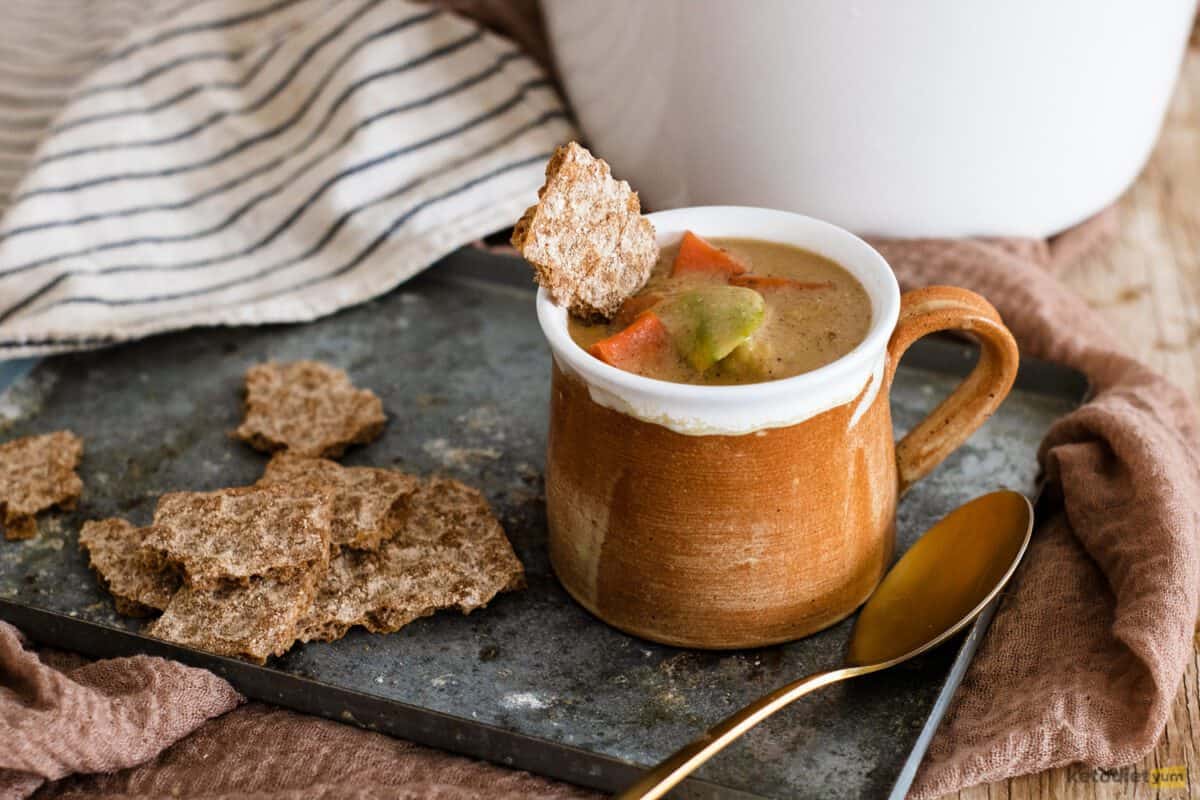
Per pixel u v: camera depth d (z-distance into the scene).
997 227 0.65
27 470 0.57
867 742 0.48
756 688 0.50
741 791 0.46
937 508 0.56
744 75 0.61
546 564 0.54
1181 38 0.65
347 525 0.53
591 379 0.47
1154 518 0.51
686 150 0.64
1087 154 0.64
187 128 0.72
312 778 0.48
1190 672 0.51
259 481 0.55
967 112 0.61
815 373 0.46
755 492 0.48
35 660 0.49
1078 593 0.52
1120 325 0.65
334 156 0.68
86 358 0.64
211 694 0.49
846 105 0.61
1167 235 0.71
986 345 0.50
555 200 0.48
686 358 0.48
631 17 0.62
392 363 0.63
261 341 0.64
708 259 0.51
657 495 0.48
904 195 0.63
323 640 0.51
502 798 0.47
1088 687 0.49
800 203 0.64
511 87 0.70
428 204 0.66
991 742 0.48
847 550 0.50
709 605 0.49
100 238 0.68
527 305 0.66
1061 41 0.60
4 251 0.66
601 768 0.47
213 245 0.68
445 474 0.58
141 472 0.58
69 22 0.82
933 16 0.58
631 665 0.50
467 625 0.52
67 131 0.70
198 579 0.51
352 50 0.70
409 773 0.48
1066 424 0.55
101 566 0.53
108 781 0.49
